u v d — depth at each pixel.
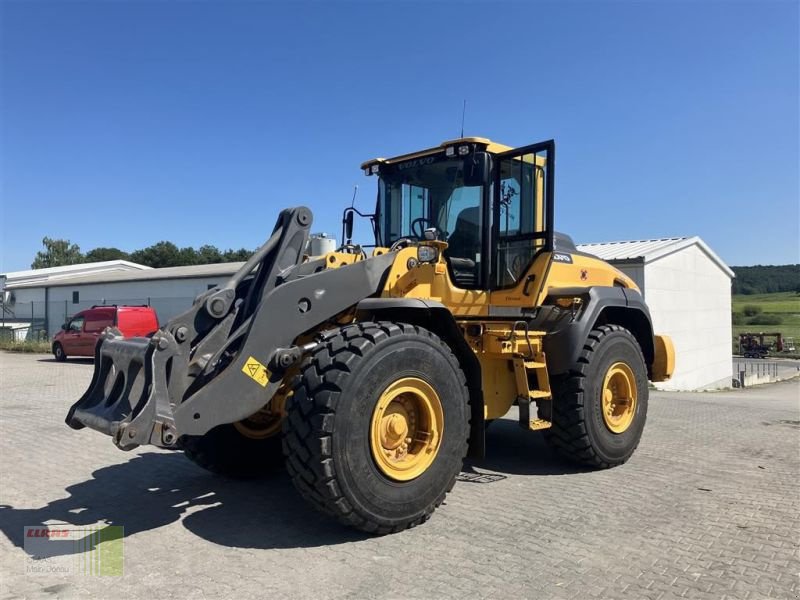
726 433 7.42
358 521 3.74
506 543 3.78
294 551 3.67
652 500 4.66
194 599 3.09
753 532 3.97
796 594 3.12
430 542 3.79
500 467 5.74
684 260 19.30
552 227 5.25
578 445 5.48
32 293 34.59
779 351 49.38
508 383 5.39
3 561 3.58
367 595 3.10
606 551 3.65
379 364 3.81
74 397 10.80
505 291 5.37
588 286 5.96
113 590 3.20
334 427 3.61
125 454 6.20
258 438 5.22
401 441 4.02
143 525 4.15
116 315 19.19
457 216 5.32
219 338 4.04
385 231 5.86
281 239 4.38
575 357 5.44
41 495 4.84
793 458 6.07
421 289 4.75
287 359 3.94
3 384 13.05
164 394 3.54
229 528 4.08
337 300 4.21
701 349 20.83
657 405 10.18
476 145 5.16
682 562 3.50
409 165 5.67
